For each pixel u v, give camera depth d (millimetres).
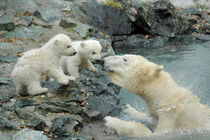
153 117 8398
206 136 7594
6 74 12477
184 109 7918
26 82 10375
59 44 10727
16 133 8141
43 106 9680
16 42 15859
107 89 11055
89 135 8680
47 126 8852
